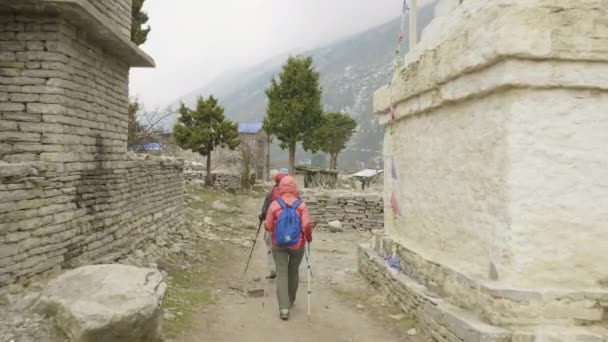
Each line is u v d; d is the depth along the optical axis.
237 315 6.20
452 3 6.16
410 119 6.94
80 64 6.42
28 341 3.77
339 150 47.28
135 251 8.09
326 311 6.58
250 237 12.97
